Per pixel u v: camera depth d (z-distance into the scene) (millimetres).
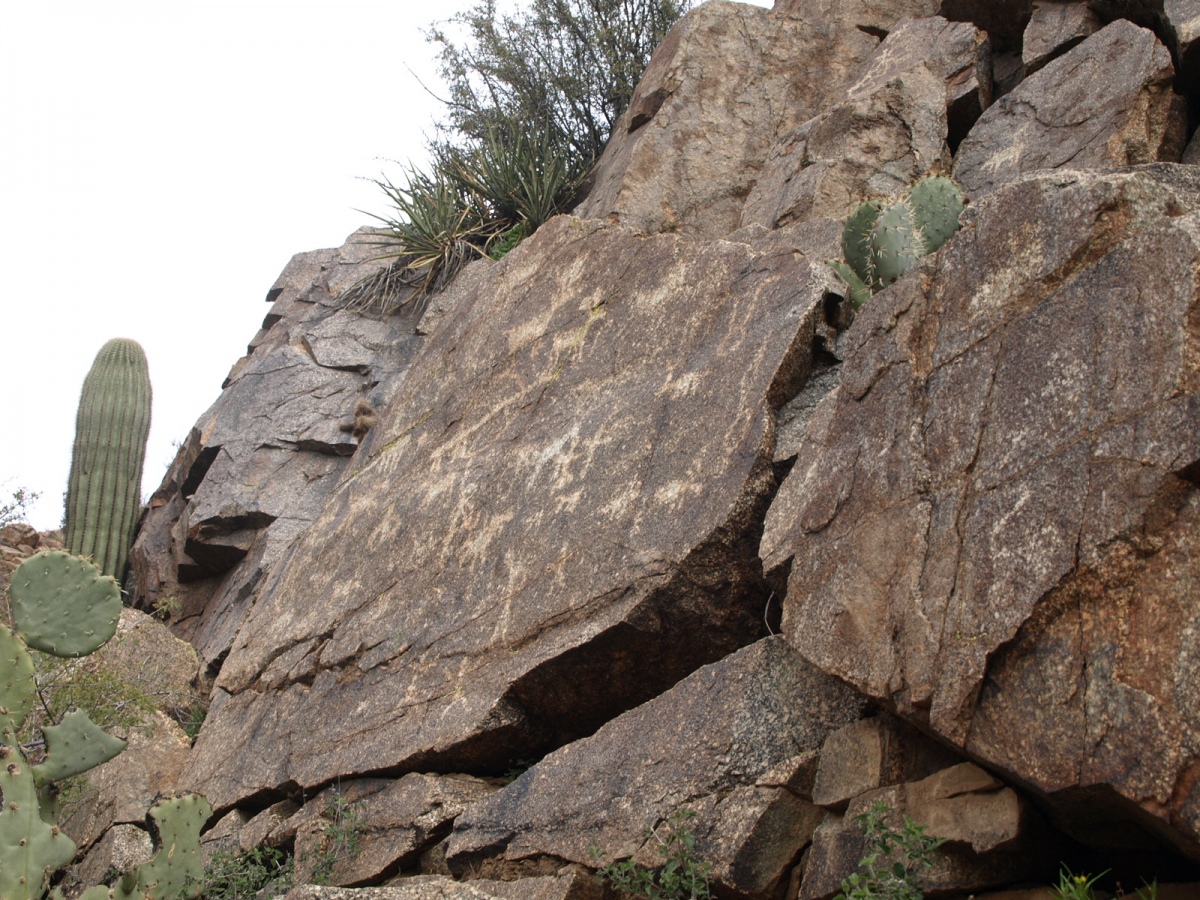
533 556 6223
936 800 3805
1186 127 6766
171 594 11938
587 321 7211
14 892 4535
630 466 6008
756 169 9234
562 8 13117
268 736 7512
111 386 13211
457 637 6387
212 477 11336
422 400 8430
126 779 8203
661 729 4883
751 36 9734
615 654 5492
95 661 8930
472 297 8641
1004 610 3496
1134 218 3676
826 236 6941
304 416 11438
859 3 9961
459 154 12594
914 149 7730
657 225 9008
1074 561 3352
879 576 4016
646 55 12922
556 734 5938
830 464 4438
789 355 5488
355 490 8508
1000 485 3682
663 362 6359
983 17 8516
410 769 6180
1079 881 3412
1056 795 3271
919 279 4297
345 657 7176
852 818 4039
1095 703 3201
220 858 6707
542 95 13000
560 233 8055
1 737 4824
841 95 9109
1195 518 3182
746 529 5230
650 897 4367
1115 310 3500
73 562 5531
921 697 3670
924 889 3756
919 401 4125
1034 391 3689
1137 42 6828
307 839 6438
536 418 7051
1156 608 3178
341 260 13250
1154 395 3303
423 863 5805
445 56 13211
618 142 10523
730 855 4281
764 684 4645
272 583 8922
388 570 7379
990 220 4082
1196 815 2949
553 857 4988
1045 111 7164
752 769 4480
